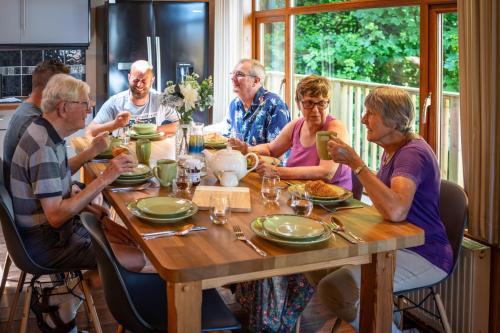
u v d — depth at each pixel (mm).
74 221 2781
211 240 2096
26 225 2672
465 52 2879
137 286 2430
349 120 4453
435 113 3547
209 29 6008
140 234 2133
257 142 3770
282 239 2064
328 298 2533
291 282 2914
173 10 5566
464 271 2908
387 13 3910
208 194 2561
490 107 2781
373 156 4312
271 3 5344
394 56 3887
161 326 2145
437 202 2590
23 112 3105
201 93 3299
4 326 3131
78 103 2664
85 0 5586
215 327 2148
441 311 2691
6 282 3701
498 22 2729
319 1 4621
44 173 2566
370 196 2359
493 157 2807
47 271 2666
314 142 3178
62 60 5906
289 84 5133
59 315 2869
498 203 2844
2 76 5719
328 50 4598
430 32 3518
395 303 3131
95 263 2713
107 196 2662
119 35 5457
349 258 2189
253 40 5633
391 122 2543
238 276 1988
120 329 2484
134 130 3883
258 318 2840
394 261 2221
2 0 5320
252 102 3812
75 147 3623
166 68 5637
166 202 2406
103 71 5930
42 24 5484
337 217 2381
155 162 3176
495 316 2959
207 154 3068
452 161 3549
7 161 3098
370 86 4168
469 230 2951
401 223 2328
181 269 1853
